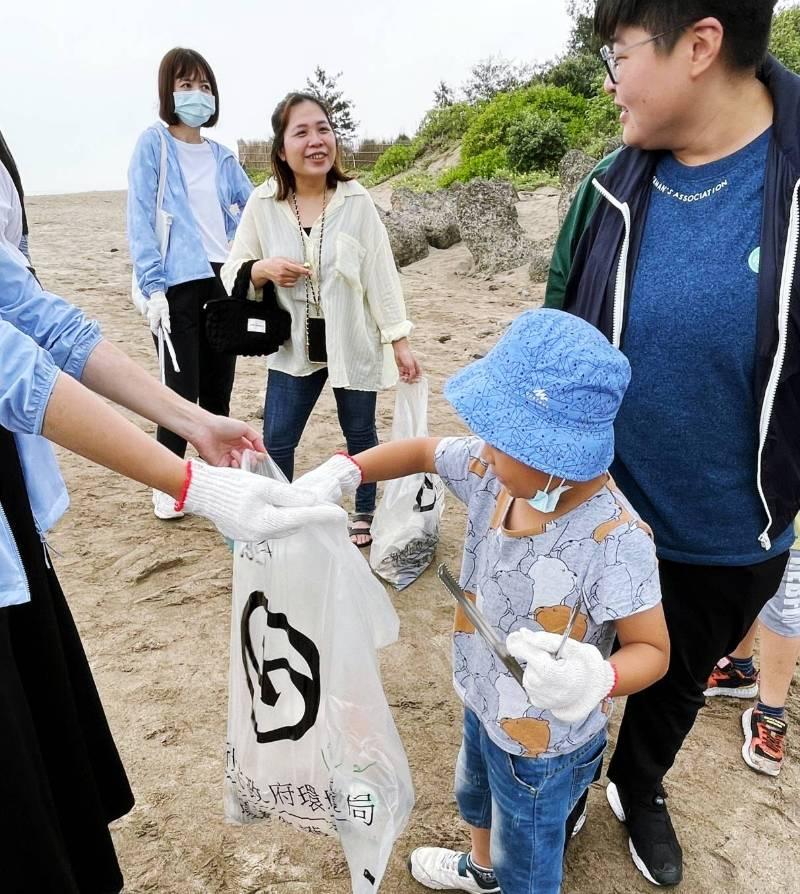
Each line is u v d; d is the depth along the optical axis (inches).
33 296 63.7
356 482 67.9
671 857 84.5
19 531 59.4
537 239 443.8
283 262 121.5
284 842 88.7
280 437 136.1
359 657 63.7
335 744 65.0
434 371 252.2
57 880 60.3
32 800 57.6
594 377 51.5
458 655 68.4
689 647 75.4
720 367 64.0
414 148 869.2
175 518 160.4
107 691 112.3
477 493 65.1
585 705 51.4
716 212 63.2
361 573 65.9
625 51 60.7
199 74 147.6
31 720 59.0
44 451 64.9
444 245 478.0
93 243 518.9
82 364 64.9
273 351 128.3
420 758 101.0
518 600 60.3
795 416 64.3
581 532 57.5
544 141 626.5
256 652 65.9
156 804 93.6
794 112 59.8
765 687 99.1
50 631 62.4
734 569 70.7
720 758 101.3
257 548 63.8
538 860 66.4
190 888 83.1
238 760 70.1
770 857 87.7
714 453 67.1
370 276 131.2
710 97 60.4
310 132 120.8
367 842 66.6
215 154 157.2
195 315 150.6
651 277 65.9
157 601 134.0
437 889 83.1
